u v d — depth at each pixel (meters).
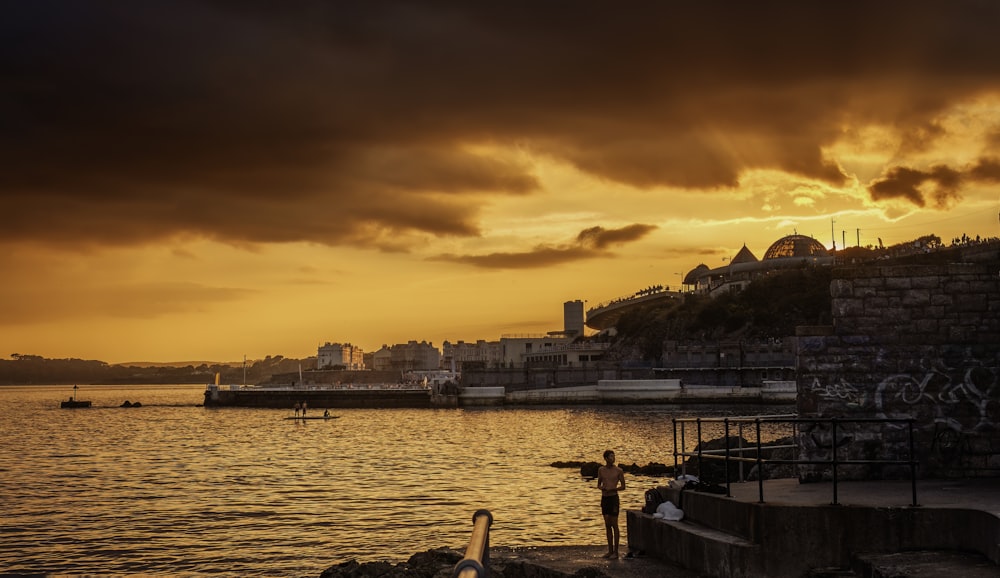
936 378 23.08
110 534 37.09
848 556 18.30
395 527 37.66
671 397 151.50
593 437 91.81
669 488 24.69
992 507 17.98
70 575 29.33
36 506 45.88
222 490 52.00
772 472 28.48
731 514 20.34
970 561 16.75
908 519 18.16
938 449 22.94
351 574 23.48
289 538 35.47
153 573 29.50
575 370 188.25
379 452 78.94
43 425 137.88
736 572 19.09
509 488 50.66
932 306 23.30
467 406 171.12
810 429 23.38
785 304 195.25
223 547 33.81
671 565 22.31
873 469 23.11
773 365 165.62
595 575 21.05
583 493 47.75
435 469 62.78
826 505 18.61
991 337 23.06
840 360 23.44
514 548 28.88
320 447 86.00
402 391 179.62
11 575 17.73
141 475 61.72
